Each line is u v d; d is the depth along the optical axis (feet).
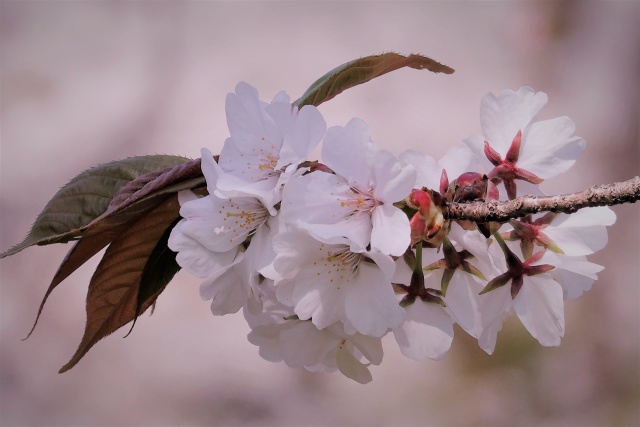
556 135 1.33
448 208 1.26
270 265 1.29
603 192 1.23
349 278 1.28
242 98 1.32
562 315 1.30
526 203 1.25
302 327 1.35
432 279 1.33
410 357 1.29
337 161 1.27
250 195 1.28
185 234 1.31
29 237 1.33
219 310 1.32
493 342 1.31
